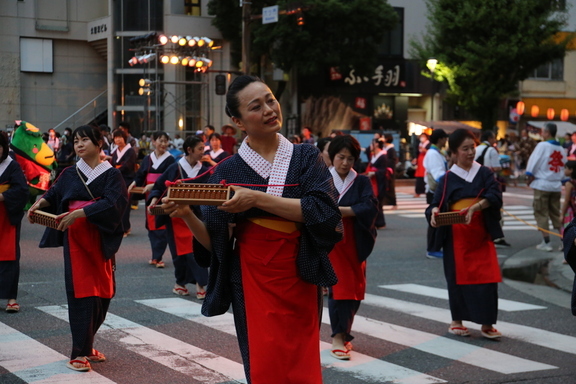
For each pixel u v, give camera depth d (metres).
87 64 37.09
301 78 33.16
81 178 5.36
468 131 6.37
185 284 8.16
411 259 10.98
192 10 33.56
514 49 27.45
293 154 3.34
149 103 30.17
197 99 33.16
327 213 3.20
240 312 3.34
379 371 5.38
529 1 27.83
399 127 34.53
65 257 5.29
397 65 33.66
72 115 35.09
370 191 5.88
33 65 36.03
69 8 36.38
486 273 6.31
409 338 6.39
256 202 3.09
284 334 3.26
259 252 3.28
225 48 33.22
